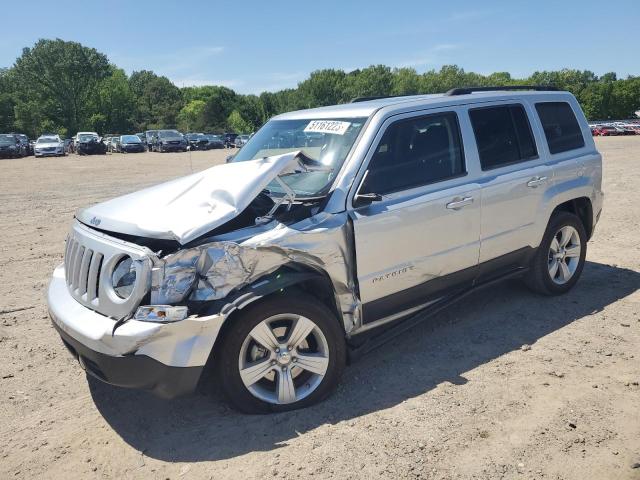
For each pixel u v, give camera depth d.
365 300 3.83
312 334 3.60
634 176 15.34
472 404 3.51
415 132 4.21
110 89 104.75
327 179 3.87
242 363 3.35
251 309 3.31
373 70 121.31
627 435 3.14
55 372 4.24
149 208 3.55
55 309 3.52
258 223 3.50
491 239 4.57
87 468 3.06
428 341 4.52
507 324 4.79
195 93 141.25
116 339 3.02
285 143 4.45
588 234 5.71
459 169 4.41
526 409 3.43
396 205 3.91
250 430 3.30
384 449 3.07
